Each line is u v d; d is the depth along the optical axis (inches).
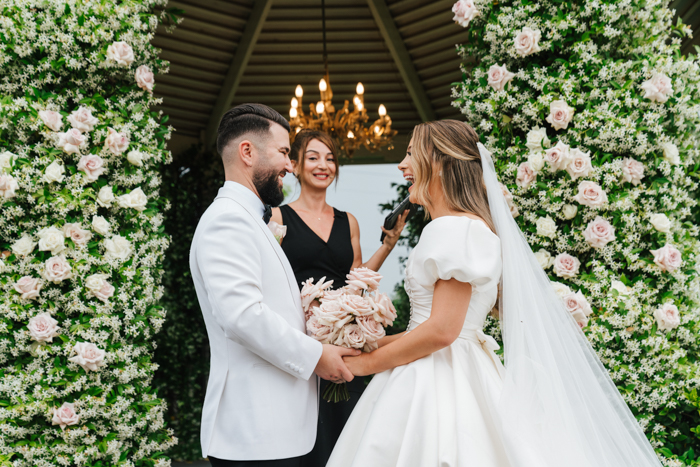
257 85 232.1
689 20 139.5
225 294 57.7
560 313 68.4
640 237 88.7
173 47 198.4
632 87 87.0
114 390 88.5
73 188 87.0
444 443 57.4
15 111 84.6
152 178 99.0
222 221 60.6
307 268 101.2
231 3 185.0
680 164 90.2
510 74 88.2
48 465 80.5
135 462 90.0
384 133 181.0
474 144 68.6
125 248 89.3
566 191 85.7
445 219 62.4
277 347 57.9
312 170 106.2
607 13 84.9
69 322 84.8
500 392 60.1
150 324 95.4
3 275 83.8
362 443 59.8
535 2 89.7
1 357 83.1
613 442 64.7
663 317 82.7
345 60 221.3
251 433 59.1
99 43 90.2
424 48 205.9
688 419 86.9
